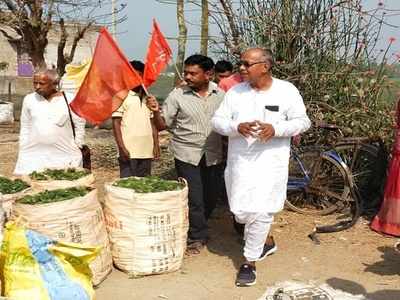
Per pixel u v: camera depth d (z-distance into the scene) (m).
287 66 6.22
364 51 6.36
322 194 5.86
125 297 4.00
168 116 4.70
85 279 3.57
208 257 4.80
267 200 4.07
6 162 8.96
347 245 5.09
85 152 5.26
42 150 4.91
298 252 4.92
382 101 6.38
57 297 3.36
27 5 11.24
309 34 6.26
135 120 5.15
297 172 5.89
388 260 4.75
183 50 8.06
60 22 12.01
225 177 4.31
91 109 4.40
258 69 4.01
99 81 4.36
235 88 4.23
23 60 26.02
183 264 4.61
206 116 4.68
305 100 6.25
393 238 5.24
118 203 4.21
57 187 4.46
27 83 23.30
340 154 6.03
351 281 4.31
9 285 3.37
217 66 5.98
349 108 6.27
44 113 4.86
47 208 3.83
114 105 4.43
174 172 7.38
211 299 4.00
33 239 3.41
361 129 6.07
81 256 3.52
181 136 4.72
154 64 4.63
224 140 4.95
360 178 6.05
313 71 6.26
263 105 4.07
